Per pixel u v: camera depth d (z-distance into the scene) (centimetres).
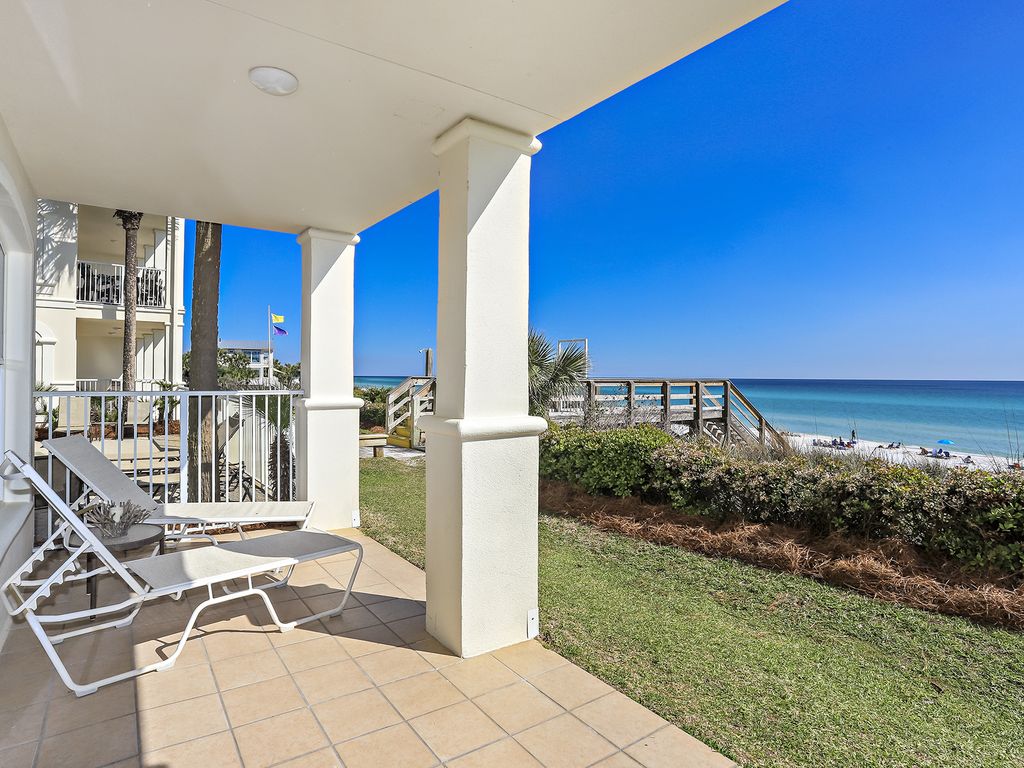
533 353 830
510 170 260
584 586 342
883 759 179
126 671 229
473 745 183
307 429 441
